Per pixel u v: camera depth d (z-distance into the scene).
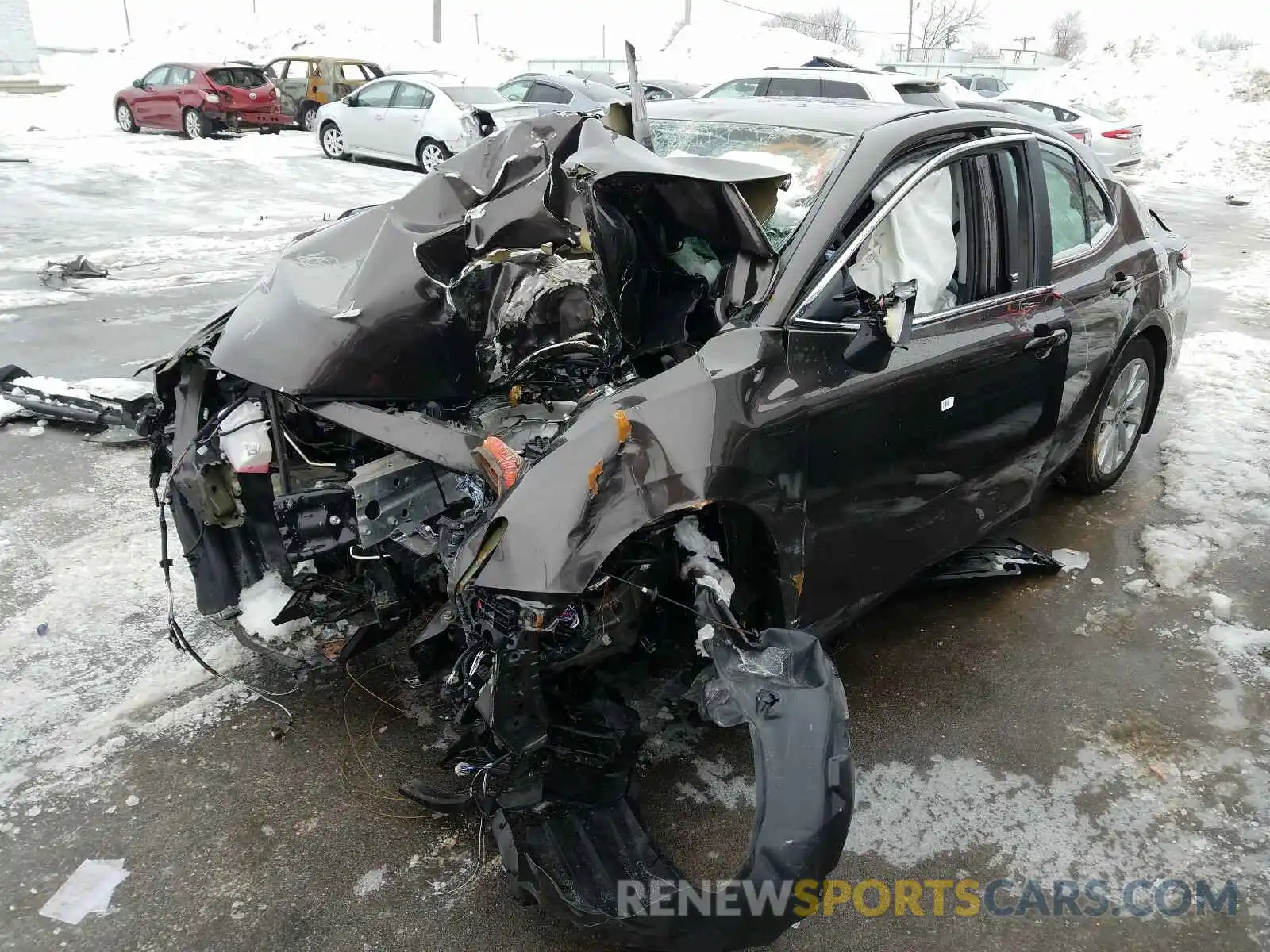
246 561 3.12
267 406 2.98
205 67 17.19
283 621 3.02
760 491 2.51
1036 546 4.34
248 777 2.81
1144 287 4.34
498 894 2.45
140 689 3.16
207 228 10.79
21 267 8.70
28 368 5.96
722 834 2.65
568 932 2.34
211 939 2.30
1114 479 4.86
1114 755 3.05
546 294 2.92
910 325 2.50
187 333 6.86
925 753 3.03
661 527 2.41
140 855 2.53
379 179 14.53
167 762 2.86
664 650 2.63
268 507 2.95
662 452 2.34
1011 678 3.42
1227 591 4.00
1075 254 3.92
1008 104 19.67
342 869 2.51
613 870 2.23
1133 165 20.70
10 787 2.74
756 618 2.74
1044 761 3.02
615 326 2.72
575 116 3.22
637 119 3.32
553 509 2.19
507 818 2.26
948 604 3.89
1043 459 3.83
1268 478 5.05
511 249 2.94
